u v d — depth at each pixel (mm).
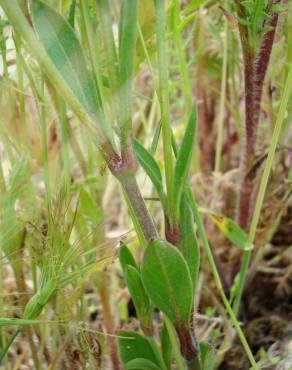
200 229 206
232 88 313
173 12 220
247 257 243
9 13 146
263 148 283
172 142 195
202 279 310
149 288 179
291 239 347
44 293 192
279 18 225
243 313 310
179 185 176
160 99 164
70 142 246
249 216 284
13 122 212
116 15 283
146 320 205
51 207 197
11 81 215
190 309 184
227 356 283
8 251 223
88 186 267
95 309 322
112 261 210
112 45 150
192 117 173
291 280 324
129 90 153
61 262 194
